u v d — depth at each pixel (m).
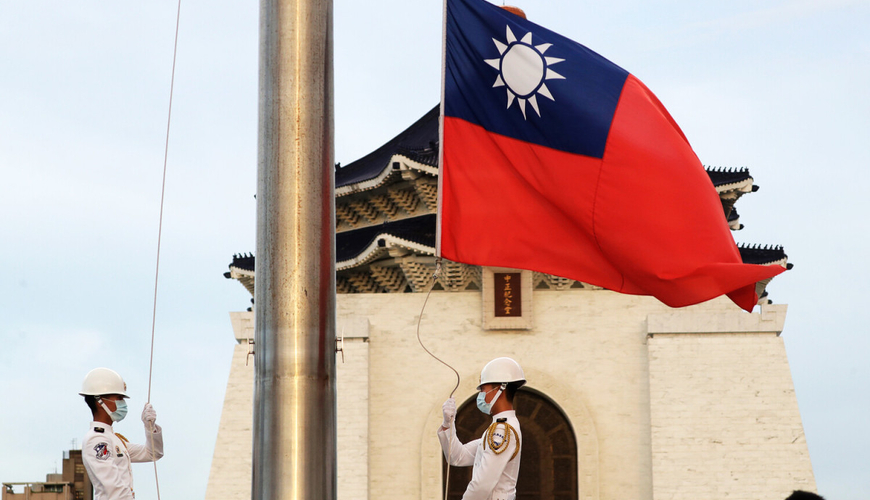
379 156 67.44
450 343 56.31
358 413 54.50
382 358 56.28
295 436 14.40
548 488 54.88
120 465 17.64
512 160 20.62
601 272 20.31
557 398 55.03
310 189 14.98
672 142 20.16
